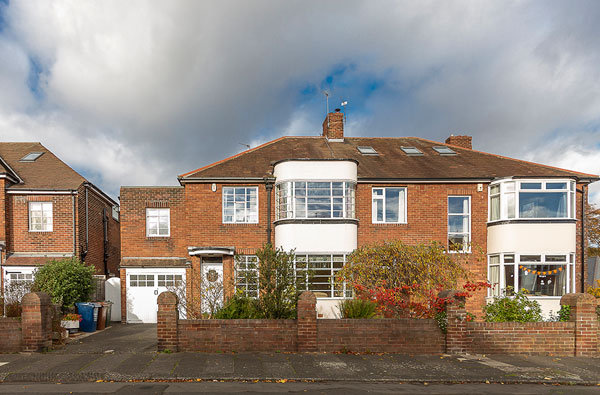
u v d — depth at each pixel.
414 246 13.61
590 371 8.23
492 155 18.47
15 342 9.27
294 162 14.55
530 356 9.38
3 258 14.62
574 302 9.75
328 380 7.57
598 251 27.56
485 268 15.04
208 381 7.44
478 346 9.52
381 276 12.14
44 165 17.16
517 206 14.45
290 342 9.38
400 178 15.16
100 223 18.44
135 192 15.73
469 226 15.35
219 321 9.34
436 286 12.04
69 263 13.26
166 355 8.94
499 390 7.18
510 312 10.66
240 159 16.69
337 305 13.72
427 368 8.28
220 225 14.98
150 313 15.19
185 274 15.32
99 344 10.33
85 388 6.98
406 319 9.52
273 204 15.20
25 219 15.17
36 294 9.41
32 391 6.82
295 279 10.55
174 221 15.75
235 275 13.36
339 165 14.62
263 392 6.82
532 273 14.17
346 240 14.16
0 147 18.62
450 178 15.19
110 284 15.58
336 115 19.73
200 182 15.05
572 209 14.50
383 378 7.63
